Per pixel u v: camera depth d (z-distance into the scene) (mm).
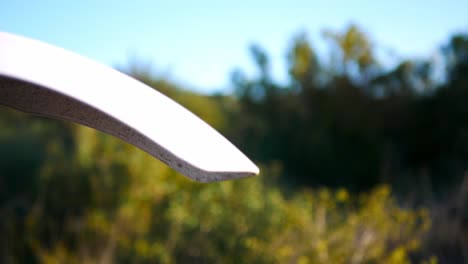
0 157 5215
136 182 3777
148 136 304
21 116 6938
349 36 8688
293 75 8930
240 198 3383
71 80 320
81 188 3898
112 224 3506
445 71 8594
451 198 4578
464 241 3611
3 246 3482
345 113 8453
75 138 4781
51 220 3760
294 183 7473
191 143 307
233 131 8438
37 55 323
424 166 7898
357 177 8039
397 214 3318
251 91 9180
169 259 3131
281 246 3090
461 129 7914
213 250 3211
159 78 7473
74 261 3252
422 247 3582
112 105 317
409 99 8516
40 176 4324
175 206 3449
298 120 8719
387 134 8547
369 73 8680
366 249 3000
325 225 3326
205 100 8008
